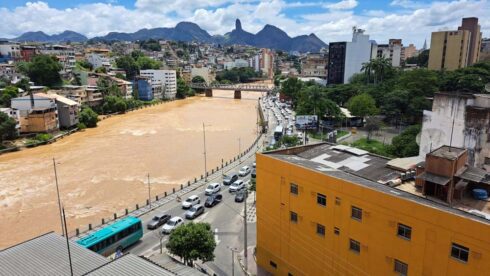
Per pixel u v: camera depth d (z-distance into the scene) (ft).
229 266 145.79
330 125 424.05
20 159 341.00
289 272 128.36
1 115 381.60
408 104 398.21
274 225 131.03
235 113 621.72
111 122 537.65
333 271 112.06
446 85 412.98
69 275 86.74
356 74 652.07
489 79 413.80
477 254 78.74
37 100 438.81
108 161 330.54
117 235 157.48
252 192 228.02
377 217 96.78
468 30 586.04
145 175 288.92
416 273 90.12
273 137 394.11
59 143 406.62
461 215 82.12
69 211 219.61
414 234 89.30
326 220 111.34
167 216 193.77
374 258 99.25
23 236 189.26
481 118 156.46
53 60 644.69
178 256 146.41
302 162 125.49
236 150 365.40
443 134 170.30
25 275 86.89
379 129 396.16
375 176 115.55
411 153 245.45
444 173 97.86
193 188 247.09
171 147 381.81
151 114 611.88
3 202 235.61
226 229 181.37
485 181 96.84
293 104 613.93
